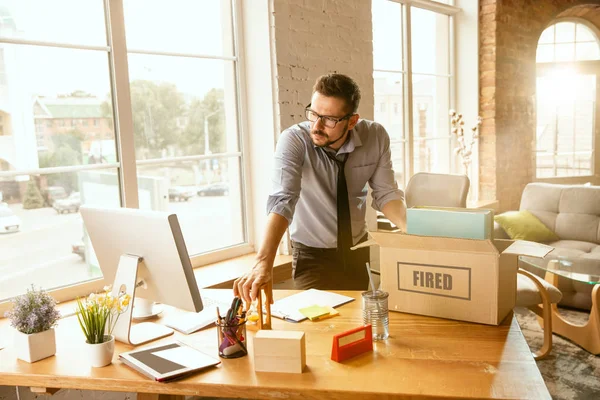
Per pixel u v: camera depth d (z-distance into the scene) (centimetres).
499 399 126
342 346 150
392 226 391
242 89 323
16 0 229
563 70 612
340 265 238
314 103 206
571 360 314
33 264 240
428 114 511
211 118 313
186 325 181
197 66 303
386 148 238
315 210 236
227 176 323
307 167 229
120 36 264
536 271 399
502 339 159
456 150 503
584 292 386
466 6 530
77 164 254
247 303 171
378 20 442
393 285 183
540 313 337
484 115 537
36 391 160
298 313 185
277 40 309
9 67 228
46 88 241
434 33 513
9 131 230
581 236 442
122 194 271
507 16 531
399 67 471
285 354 144
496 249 161
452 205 342
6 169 230
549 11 576
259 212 332
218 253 316
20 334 161
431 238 169
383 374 141
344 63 353
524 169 575
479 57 533
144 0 276
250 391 138
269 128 319
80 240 257
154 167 287
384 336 162
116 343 171
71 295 249
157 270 169
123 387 146
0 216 229
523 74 561
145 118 282
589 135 630
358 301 199
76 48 250
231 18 318
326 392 134
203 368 148
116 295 172
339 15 346
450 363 145
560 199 460
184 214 303
